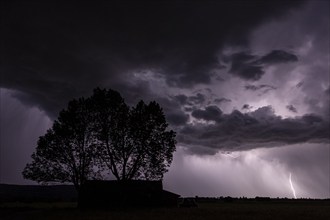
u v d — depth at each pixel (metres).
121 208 56.12
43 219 33.94
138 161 59.50
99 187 60.03
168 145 61.06
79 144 60.03
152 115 61.38
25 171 57.66
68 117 59.75
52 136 58.97
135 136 60.12
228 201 112.81
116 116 61.06
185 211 47.59
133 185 62.12
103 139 59.81
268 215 40.91
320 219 36.03
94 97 61.19
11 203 81.06
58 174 58.12
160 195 61.78
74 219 33.75
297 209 57.00
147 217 36.34
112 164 58.94
